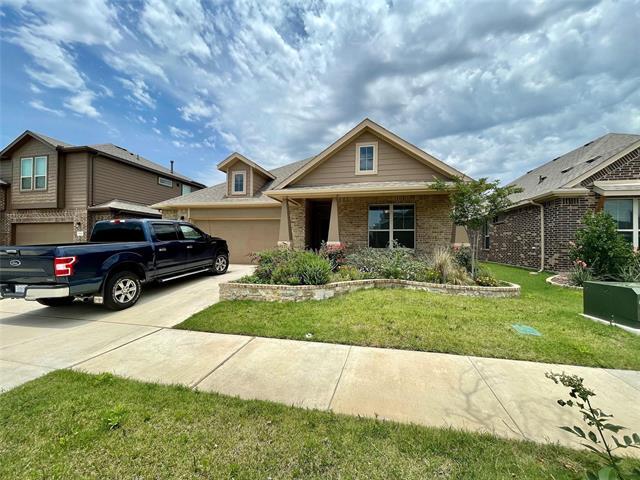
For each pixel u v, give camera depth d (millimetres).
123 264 6031
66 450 2055
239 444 2119
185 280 8562
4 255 5172
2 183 14719
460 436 2188
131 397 2723
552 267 10102
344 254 9891
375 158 10219
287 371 3287
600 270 7914
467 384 2986
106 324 4996
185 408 2549
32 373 3244
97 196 14781
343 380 3076
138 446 2094
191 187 21578
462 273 7555
